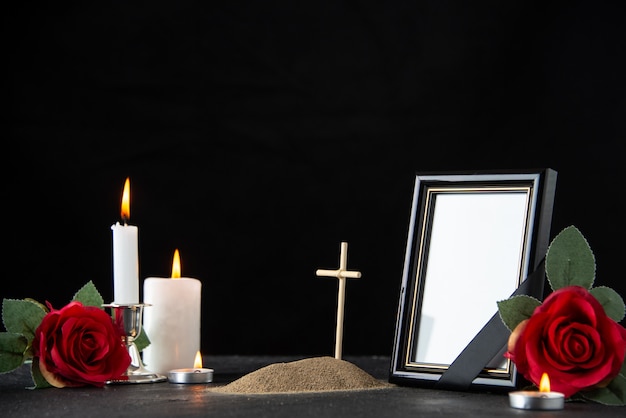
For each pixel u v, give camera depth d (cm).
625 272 227
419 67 233
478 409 126
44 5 226
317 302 234
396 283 233
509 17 231
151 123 229
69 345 141
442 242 143
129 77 229
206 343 232
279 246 233
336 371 141
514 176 140
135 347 149
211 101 231
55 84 226
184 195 231
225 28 232
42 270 224
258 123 233
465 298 140
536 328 130
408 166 233
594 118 228
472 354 136
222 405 129
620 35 227
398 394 135
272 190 233
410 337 142
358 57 233
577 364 129
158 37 230
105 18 228
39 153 225
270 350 233
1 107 224
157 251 230
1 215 223
